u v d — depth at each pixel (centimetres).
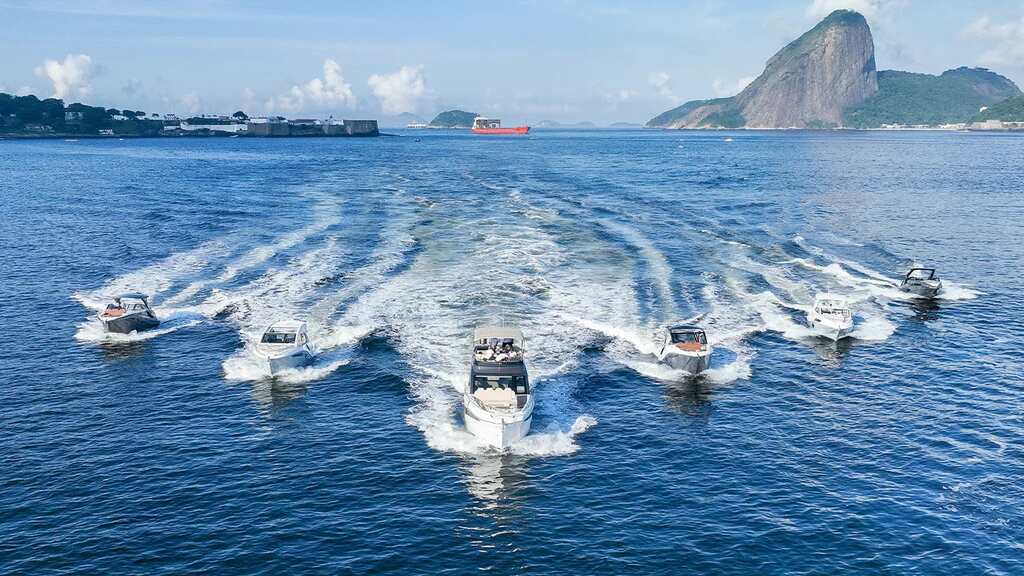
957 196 11881
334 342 4800
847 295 5972
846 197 11675
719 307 5566
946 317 5484
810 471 3312
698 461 3409
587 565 2677
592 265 6706
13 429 3631
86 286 6131
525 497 3114
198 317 5322
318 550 2742
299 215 9375
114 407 3909
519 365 3972
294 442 3547
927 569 2648
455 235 7994
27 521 2875
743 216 9588
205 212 9700
